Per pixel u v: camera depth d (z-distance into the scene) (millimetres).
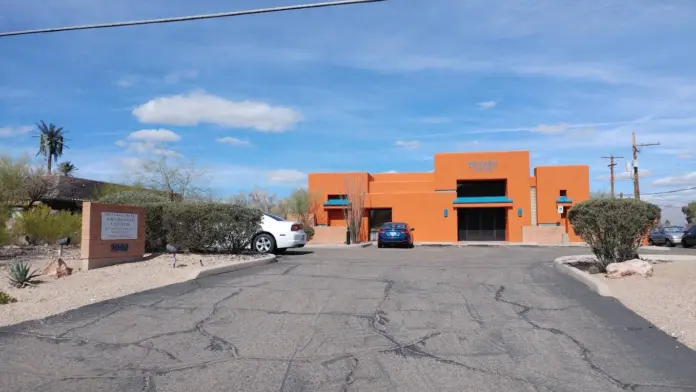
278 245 18422
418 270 13688
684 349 6504
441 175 39844
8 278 11102
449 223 39344
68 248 18078
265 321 7840
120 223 13211
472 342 6840
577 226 13977
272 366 5863
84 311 8391
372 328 7488
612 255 13469
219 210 15734
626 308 8758
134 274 11656
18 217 18422
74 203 29156
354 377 5535
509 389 5227
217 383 5344
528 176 38875
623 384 5355
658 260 16453
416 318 8102
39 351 6375
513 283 11461
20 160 19281
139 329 7371
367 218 40750
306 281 11391
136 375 5578
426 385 5316
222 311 8438
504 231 40219
